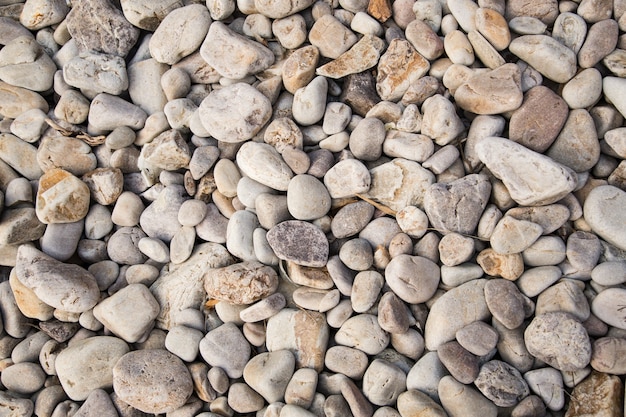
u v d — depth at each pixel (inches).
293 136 26.7
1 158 28.1
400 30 27.7
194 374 25.3
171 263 27.2
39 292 25.9
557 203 25.0
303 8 27.7
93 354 25.7
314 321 25.5
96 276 27.1
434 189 25.2
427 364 24.3
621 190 24.9
